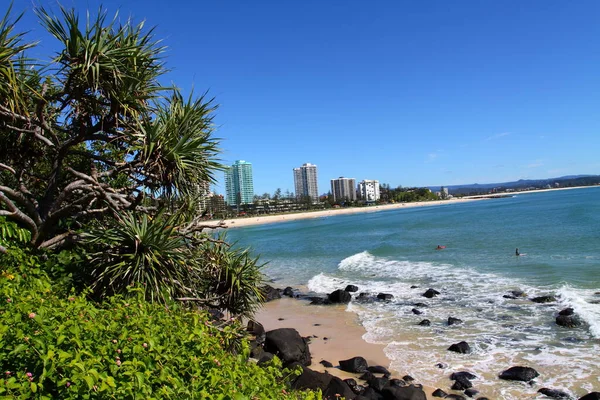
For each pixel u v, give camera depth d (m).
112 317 3.75
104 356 2.89
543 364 9.68
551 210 65.44
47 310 3.27
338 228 70.69
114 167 7.48
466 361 10.25
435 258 28.02
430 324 13.48
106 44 6.90
